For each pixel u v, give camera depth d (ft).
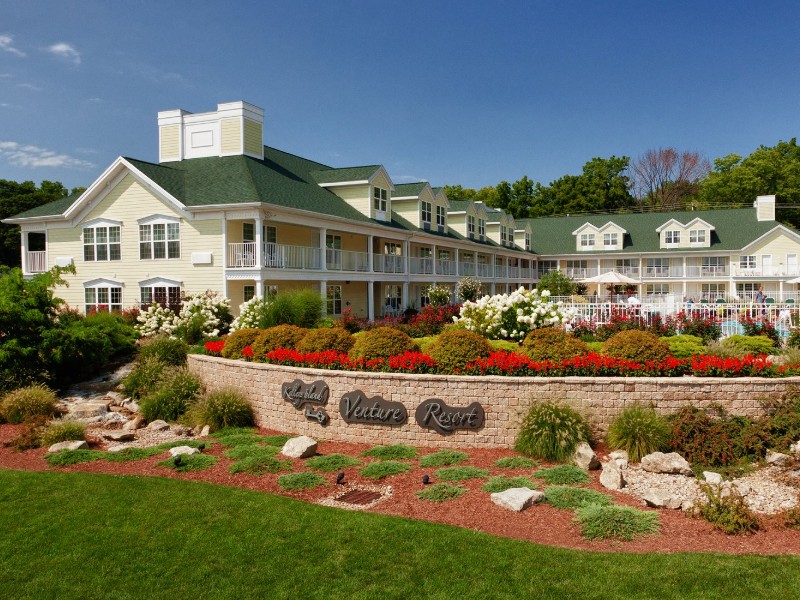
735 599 18.39
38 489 29.17
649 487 28.91
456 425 36.88
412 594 19.01
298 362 42.91
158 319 71.82
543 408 34.63
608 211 253.24
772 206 169.99
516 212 268.41
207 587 19.70
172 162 96.53
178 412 46.68
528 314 54.13
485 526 24.56
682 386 35.83
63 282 57.52
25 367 52.39
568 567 20.52
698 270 166.50
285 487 29.71
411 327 79.92
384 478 30.99
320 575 20.26
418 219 123.85
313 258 87.97
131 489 29.01
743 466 31.22
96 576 20.54
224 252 77.56
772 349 51.24
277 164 101.86
